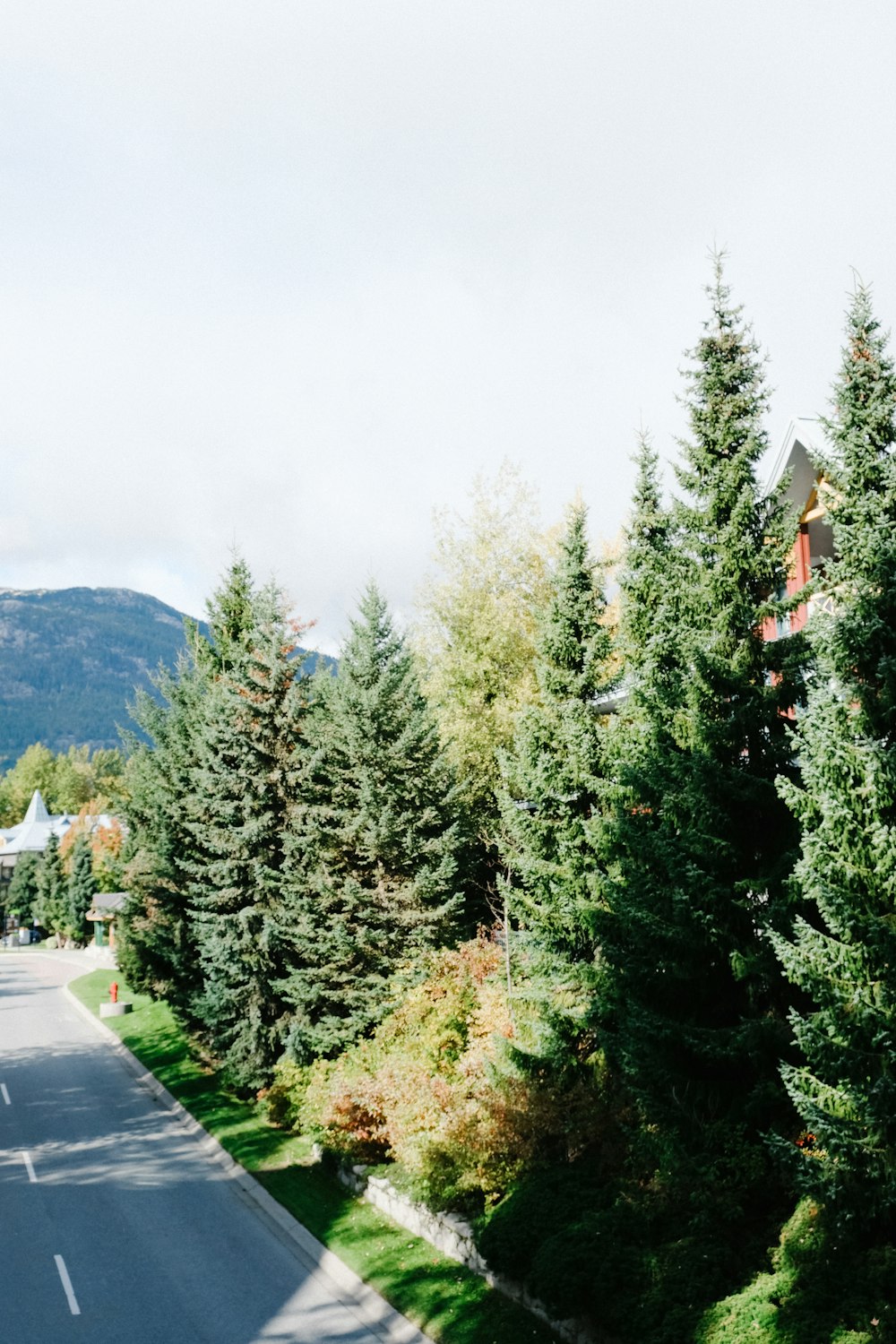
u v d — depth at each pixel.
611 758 18.03
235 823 28.62
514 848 23.66
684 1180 12.86
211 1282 16.33
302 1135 24.64
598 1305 11.96
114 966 73.38
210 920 28.48
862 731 11.50
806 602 14.52
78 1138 26.16
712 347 16.02
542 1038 17.77
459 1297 14.66
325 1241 17.84
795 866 11.55
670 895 14.37
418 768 26.61
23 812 168.12
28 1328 14.64
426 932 24.67
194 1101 29.22
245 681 29.78
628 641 18.77
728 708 14.75
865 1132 10.84
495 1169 15.92
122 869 45.50
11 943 111.06
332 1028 24.89
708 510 15.49
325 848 26.39
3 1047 41.03
